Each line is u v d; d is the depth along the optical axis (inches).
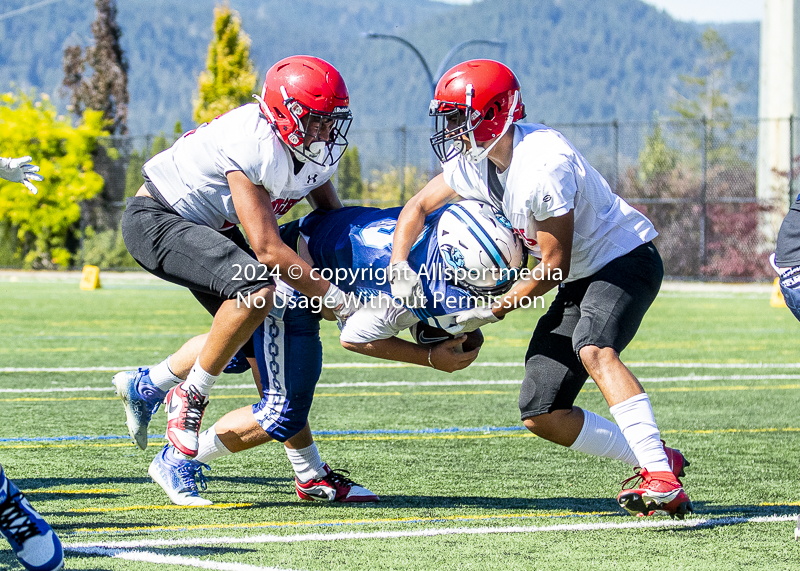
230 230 567.8
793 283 495.2
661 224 3105.3
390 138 3880.4
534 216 489.4
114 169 3634.4
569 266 495.8
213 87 4303.6
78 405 908.6
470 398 968.3
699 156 4158.5
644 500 477.1
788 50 3319.4
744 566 427.5
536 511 538.0
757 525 504.1
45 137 3506.4
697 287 2815.0
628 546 462.3
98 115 3622.0
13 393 976.9
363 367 1200.8
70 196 3503.9
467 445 737.0
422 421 840.3
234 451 550.6
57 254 3602.4
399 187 3294.8
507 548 457.1
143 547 451.5
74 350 1339.8
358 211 539.8
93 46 5693.9
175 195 528.7
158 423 829.8
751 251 2997.0
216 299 561.9
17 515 387.2
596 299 503.8
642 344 1459.2
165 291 2640.3
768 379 1107.9
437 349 539.5
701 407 919.7
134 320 1792.6
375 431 793.6
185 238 514.9
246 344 562.6
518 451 714.8
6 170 492.1
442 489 594.6
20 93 3661.4
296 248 553.0
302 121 490.6
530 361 536.4
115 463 660.7
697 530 494.3
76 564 421.1
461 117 490.6
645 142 3826.3
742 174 3292.3
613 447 546.6
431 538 475.8
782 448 728.3
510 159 494.3
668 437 773.3
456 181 510.6
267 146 494.6
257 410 543.8
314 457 563.8
